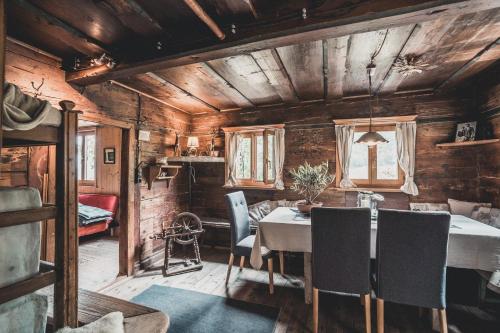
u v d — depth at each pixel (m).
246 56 2.49
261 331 2.11
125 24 1.90
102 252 4.18
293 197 4.14
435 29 2.01
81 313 1.46
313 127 4.07
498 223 2.73
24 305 1.12
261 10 1.78
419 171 3.59
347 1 1.55
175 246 4.24
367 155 3.84
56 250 1.27
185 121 4.66
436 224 1.75
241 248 2.88
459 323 2.18
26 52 2.16
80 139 5.80
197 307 2.47
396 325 2.18
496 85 2.96
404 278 1.85
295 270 3.39
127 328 1.32
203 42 1.95
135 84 3.21
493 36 2.11
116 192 5.32
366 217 1.93
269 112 4.33
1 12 0.98
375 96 3.79
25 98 1.12
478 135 3.22
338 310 2.43
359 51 2.40
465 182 3.42
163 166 3.63
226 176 4.49
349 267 1.99
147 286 2.94
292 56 2.51
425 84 3.38
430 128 3.57
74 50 2.30
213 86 3.34
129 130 3.35
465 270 2.56
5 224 1.00
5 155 2.09
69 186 1.30
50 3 1.68
